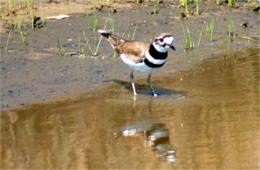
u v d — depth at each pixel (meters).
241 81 15.68
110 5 20.45
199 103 14.18
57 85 15.34
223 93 14.81
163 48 14.09
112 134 12.48
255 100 14.25
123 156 11.40
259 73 16.28
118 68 16.58
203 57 17.84
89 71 16.27
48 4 20.00
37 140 12.21
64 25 18.83
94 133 12.55
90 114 13.60
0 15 18.95
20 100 14.44
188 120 13.14
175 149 11.66
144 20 19.80
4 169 10.92
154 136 12.34
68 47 17.58
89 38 18.25
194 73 16.52
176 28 19.61
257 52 18.25
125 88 15.41
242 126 12.73
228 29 19.92
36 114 13.60
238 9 21.39
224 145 11.73
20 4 19.66
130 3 20.75
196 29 19.75
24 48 17.30
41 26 18.64
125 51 14.60
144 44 14.43
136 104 14.27
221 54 18.12
